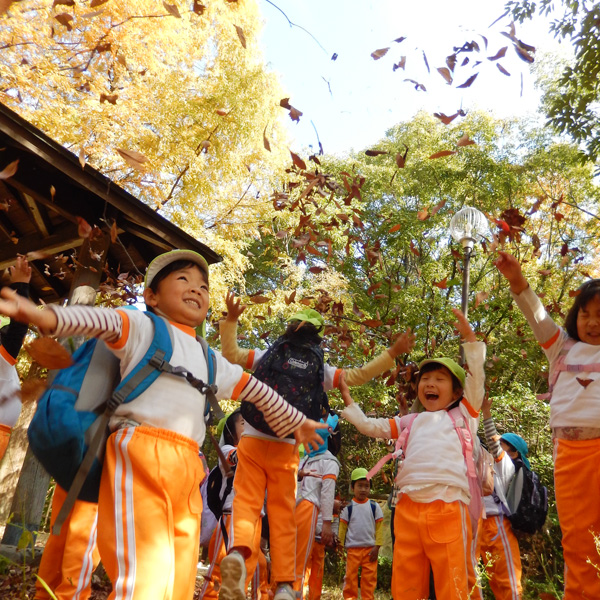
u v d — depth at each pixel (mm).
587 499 3059
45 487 6500
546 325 3451
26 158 4914
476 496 3539
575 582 3092
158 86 11102
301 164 3809
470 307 13469
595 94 8250
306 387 3695
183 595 2250
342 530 7531
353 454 13391
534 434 10445
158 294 2822
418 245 15367
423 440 3609
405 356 12672
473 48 3041
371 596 7227
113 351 2395
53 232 5812
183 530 2301
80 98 9750
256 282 17672
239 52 12031
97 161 10258
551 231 14586
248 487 3656
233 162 11531
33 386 2287
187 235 5754
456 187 16672
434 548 3309
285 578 3527
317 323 3871
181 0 10883
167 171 10875
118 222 5680
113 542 2137
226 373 2734
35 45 9062
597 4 7434
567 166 15836
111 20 9758
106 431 2344
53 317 2104
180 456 2342
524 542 9078
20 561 5172
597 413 3070
